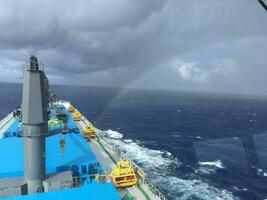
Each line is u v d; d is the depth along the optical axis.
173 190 55.31
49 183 29.59
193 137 113.81
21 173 32.97
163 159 78.19
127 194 31.59
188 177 63.78
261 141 108.06
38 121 28.78
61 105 97.56
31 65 28.69
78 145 44.06
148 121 157.00
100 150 52.91
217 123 161.25
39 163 29.48
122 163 36.47
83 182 33.72
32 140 28.94
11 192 28.25
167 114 196.38
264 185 61.12
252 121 178.25
